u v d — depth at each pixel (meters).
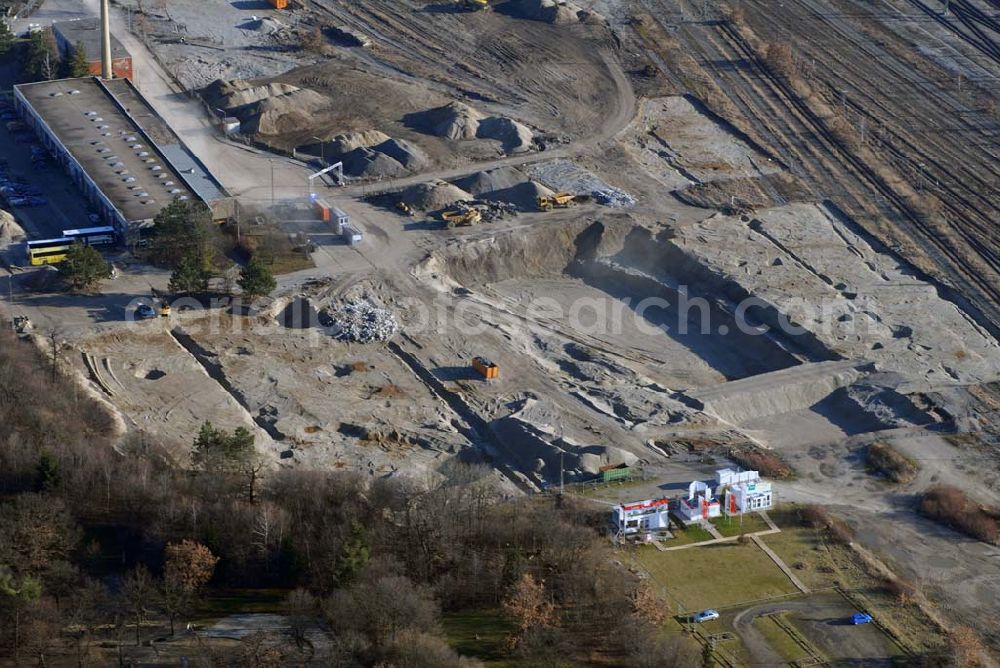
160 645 178.50
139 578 181.88
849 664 183.38
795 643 186.62
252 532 191.88
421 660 171.00
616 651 181.88
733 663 182.25
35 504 191.00
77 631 179.50
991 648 188.50
